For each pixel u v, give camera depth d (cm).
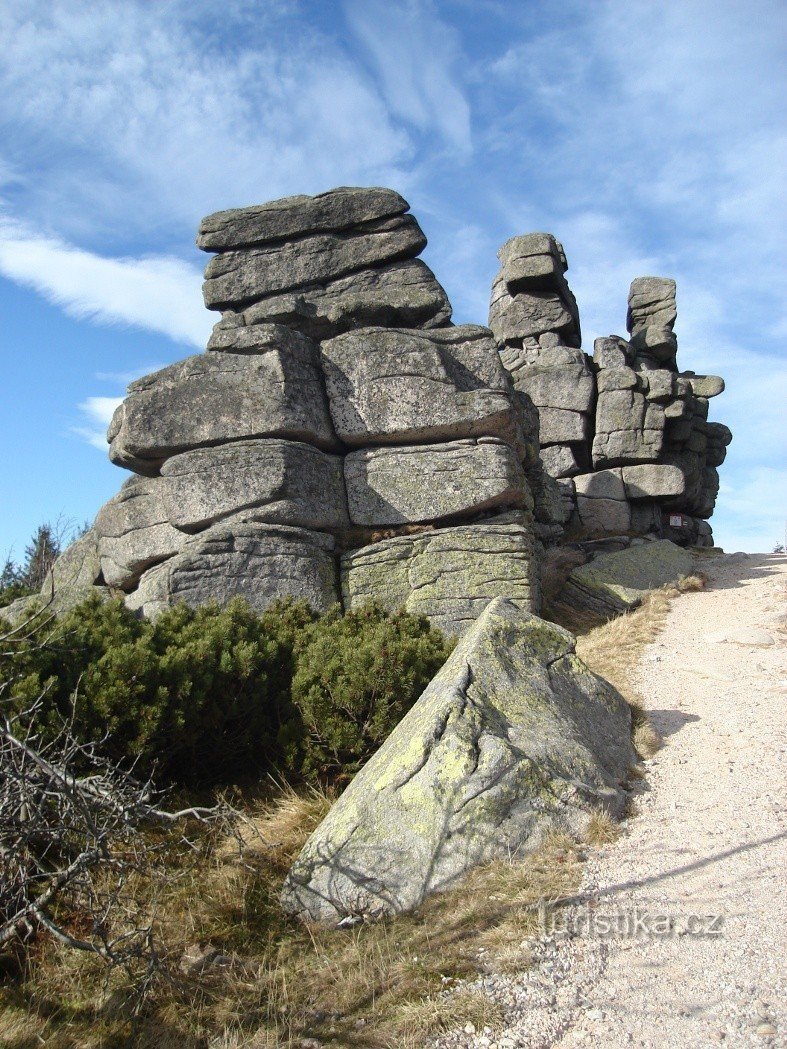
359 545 1400
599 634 1503
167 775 788
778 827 622
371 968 507
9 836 502
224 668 816
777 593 1728
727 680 1095
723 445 3275
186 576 1253
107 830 502
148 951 494
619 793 687
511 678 743
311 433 1380
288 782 798
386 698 797
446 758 633
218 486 1320
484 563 1362
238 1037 460
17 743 490
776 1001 425
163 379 1394
